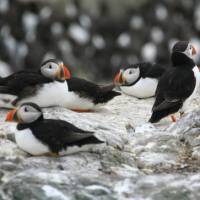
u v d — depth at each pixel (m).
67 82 13.89
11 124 12.31
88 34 31.91
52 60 13.27
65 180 10.19
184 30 32.50
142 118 14.04
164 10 32.50
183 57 13.87
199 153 11.74
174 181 10.30
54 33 31.67
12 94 13.11
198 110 12.86
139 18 32.16
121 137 12.34
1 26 32.25
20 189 9.98
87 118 13.02
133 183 10.29
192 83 13.52
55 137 10.98
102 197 9.94
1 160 10.86
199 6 33.44
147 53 31.20
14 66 31.42
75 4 32.31
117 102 15.45
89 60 31.39
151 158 11.60
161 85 13.59
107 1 32.06
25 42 31.75
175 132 12.66
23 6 32.09
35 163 10.84
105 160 11.28
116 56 31.52
